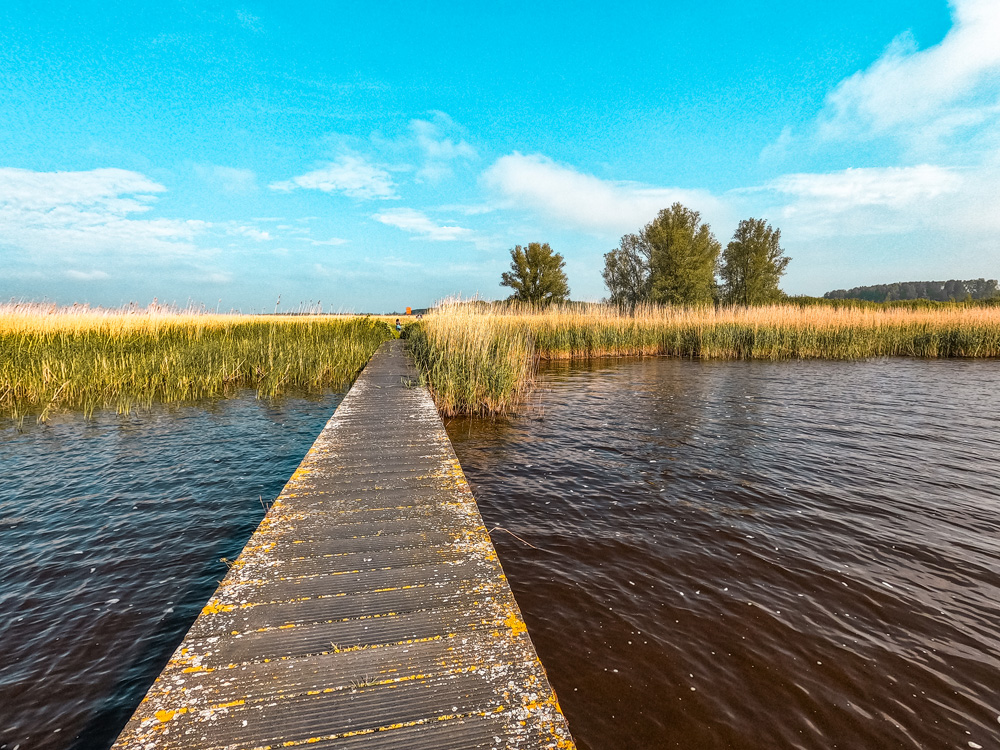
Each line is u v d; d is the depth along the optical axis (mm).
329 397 10656
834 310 23328
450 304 12953
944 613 3045
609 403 9953
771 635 2859
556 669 2586
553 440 7168
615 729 2229
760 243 38219
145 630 2861
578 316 22266
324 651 1895
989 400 9852
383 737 1519
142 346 13961
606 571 3543
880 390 11180
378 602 2236
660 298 35656
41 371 10211
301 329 21969
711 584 3373
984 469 5688
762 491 5074
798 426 7812
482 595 2311
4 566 3568
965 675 2547
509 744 1508
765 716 2307
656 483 5352
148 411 8992
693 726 2250
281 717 1584
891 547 3865
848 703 2379
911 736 2199
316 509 3359
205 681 1727
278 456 6281
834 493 5000
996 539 3986
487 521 4414
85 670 2535
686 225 35812
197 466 5855
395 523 3131
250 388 11742
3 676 2480
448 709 1635
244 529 4211
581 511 4625
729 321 21922
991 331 19078
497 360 9914
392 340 29484
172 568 3564
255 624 2055
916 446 6633
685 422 8203
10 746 2084
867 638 2830
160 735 1506
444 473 4160
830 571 3527
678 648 2750
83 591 3262
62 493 4977
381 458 4609
